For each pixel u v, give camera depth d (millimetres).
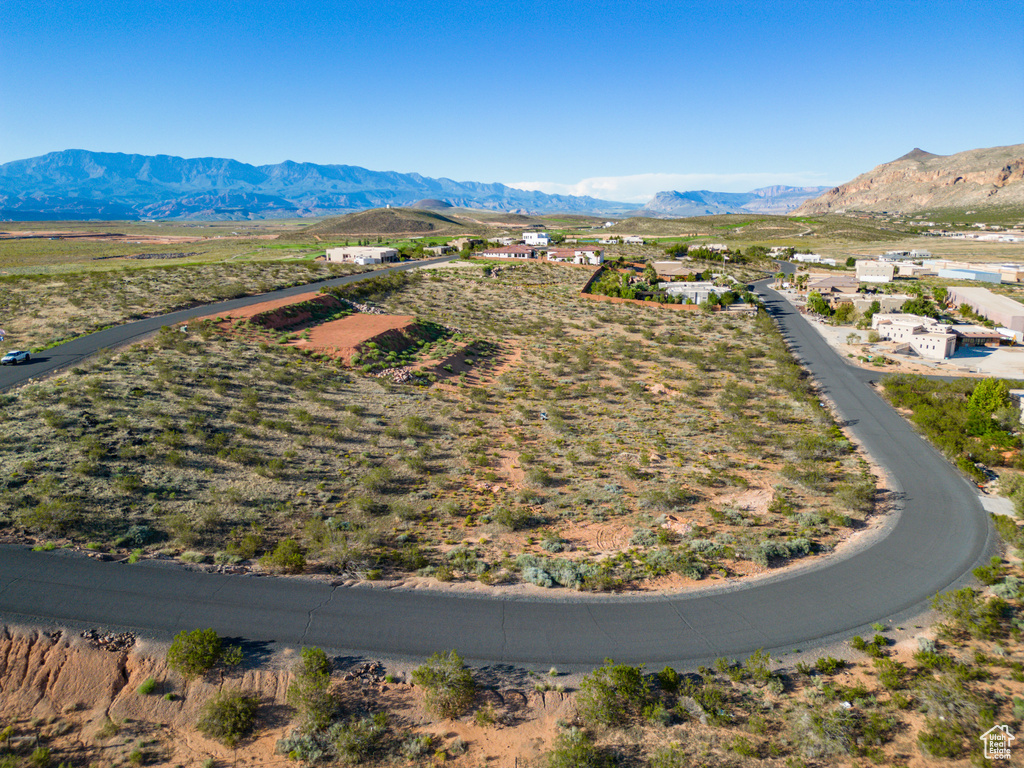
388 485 41875
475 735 21766
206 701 22469
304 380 59250
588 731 21984
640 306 116938
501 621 27781
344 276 128500
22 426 42156
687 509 40219
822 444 51438
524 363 77875
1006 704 23031
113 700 22297
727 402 63594
